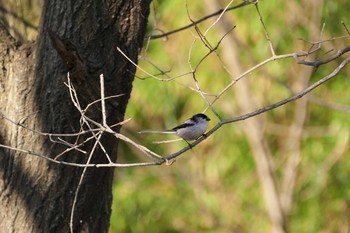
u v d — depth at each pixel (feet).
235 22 47.60
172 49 48.32
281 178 53.78
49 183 20.86
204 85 48.55
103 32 20.86
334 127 49.47
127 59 21.30
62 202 21.01
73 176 21.02
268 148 52.01
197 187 53.57
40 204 20.86
